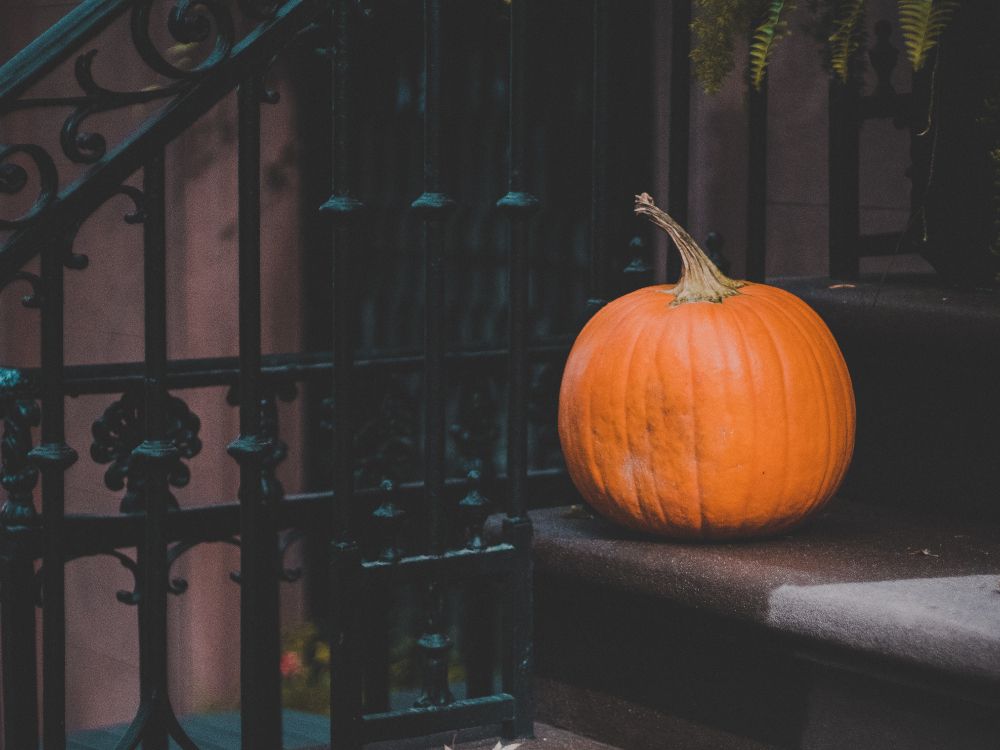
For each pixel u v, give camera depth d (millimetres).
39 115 5730
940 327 2617
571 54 4781
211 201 5070
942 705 2070
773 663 2295
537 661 2680
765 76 2854
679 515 2412
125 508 3129
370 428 3609
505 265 4965
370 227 5309
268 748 3365
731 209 4164
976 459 2656
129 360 5426
